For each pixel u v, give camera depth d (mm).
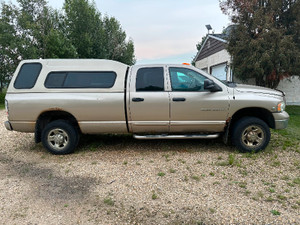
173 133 4586
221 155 4332
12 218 2541
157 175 3553
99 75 4387
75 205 2779
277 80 9539
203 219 2457
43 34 14023
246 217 2471
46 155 4582
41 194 3053
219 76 13156
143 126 4406
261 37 8438
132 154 4523
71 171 3781
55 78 4367
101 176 3568
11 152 4824
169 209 2652
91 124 4391
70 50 14188
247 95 4270
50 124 4473
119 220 2477
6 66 13750
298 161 3967
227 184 3221
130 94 4273
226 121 4332
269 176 3441
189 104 4254
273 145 4820
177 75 4383
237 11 9234
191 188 3131
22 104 4270
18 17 13398
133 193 3033
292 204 2697
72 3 15953
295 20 8820
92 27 16594
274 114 4266
